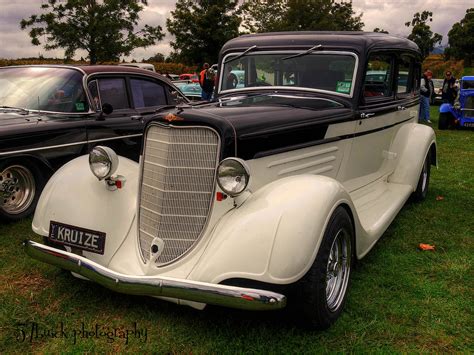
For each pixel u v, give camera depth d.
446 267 3.91
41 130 4.97
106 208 3.18
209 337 2.87
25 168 4.95
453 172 7.70
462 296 3.42
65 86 5.61
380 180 4.97
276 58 4.39
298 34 4.52
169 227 2.90
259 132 3.08
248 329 2.95
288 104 3.87
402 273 3.79
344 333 2.92
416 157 5.23
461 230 4.84
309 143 3.56
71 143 5.25
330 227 2.80
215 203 2.82
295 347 2.77
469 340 2.88
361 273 3.80
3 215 4.79
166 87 6.65
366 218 3.93
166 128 2.92
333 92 4.18
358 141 4.25
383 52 4.51
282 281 2.51
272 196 2.79
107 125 5.61
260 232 2.59
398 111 5.12
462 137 12.09
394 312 3.17
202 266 2.65
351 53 4.14
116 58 25.48
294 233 2.58
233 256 2.58
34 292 3.42
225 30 29.14
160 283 2.56
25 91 5.71
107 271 2.75
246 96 4.26
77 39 24.28
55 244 3.36
